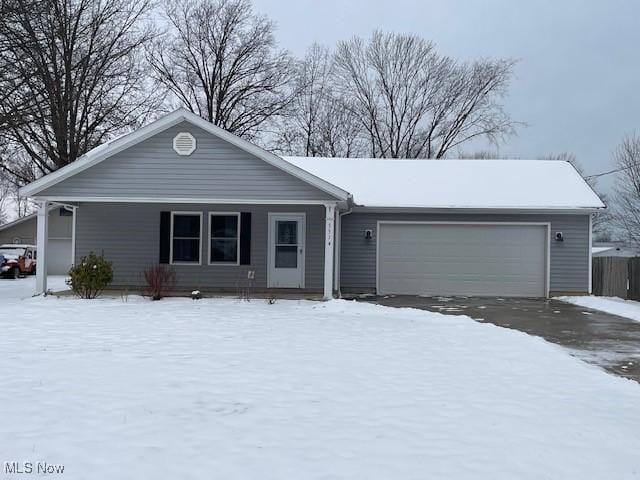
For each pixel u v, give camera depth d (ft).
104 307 44.42
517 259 61.05
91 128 100.27
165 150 50.88
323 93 138.82
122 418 17.07
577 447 15.75
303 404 18.97
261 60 133.28
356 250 61.82
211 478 13.09
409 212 61.21
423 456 14.71
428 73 138.10
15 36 56.65
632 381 23.81
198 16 130.82
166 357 25.66
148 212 59.93
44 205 52.16
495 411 18.75
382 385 21.67
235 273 59.52
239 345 28.91
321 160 73.31
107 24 102.53
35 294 52.42
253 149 50.19
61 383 20.85
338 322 38.24
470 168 70.44
